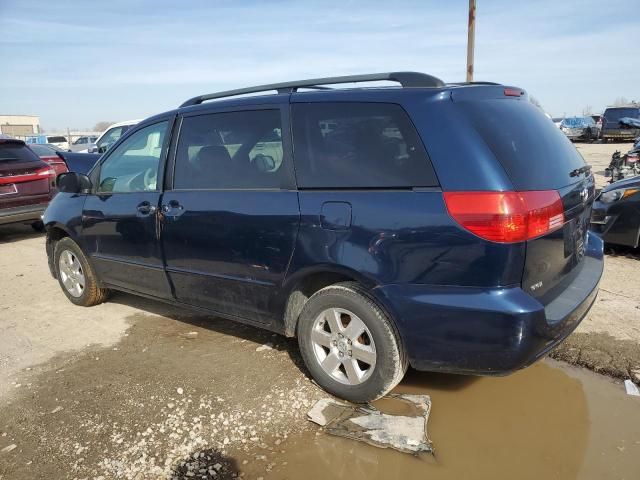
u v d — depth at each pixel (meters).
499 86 2.94
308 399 3.14
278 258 3.13
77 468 2.60
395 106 2.77
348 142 2.90
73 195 4.71
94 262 4.59
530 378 3.31
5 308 4.98
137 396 3.24
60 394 3.30
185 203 3.62
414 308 2.64
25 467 2.62
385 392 2.90
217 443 2.75
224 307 3.60
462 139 2.56
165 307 4.87
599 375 3.33
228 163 3.45
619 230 5.72
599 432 2.76
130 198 4.08
